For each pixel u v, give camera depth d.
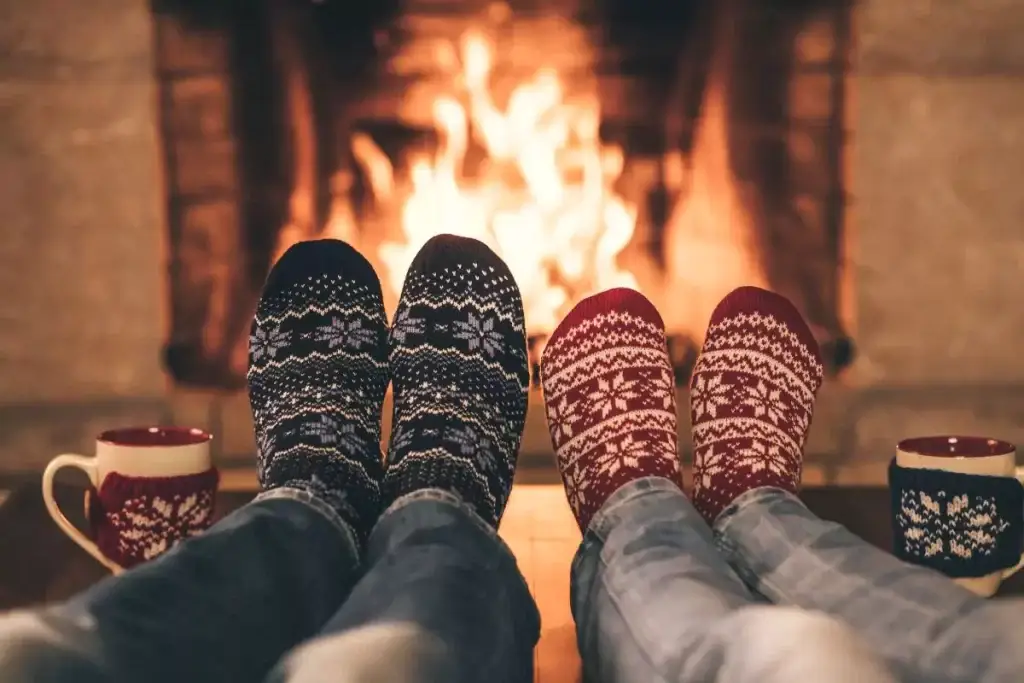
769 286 1.66
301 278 1.17
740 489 1.02
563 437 1.14
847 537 0.78
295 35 1.61
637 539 0.76
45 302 1.64
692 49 1.62
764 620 0.52
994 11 1.62
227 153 1.63
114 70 1.62
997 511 0.81
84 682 0.49
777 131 1.64
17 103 1.61
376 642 0.52
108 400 1.65
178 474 0.80
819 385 1.25
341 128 1.63
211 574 0.63
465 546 0.69
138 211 1.64
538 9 1.61
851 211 1.65
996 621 0.59
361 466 0.92
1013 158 1.64
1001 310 1.66
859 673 0.45
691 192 1.64
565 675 0.84
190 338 1.65
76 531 0.85
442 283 1.17
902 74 1.63
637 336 1.21
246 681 0.59
